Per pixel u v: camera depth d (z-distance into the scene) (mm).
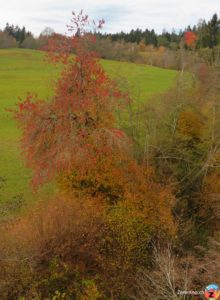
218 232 22047
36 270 17062
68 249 18453
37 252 17391
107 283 18375
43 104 22078
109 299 17453
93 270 18844
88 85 21516
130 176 22500
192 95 25984
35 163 23109
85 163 21828
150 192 22156
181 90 25656
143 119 25188
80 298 16875
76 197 21969
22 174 29422
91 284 17344
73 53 21750
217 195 23734
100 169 22266
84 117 21469
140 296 17453
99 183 22281
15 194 26156
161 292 15125
